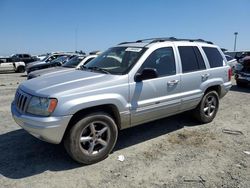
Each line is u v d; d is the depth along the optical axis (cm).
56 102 383
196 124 631
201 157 454
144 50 495
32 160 439
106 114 430
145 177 387
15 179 380
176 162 434
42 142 514
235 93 1091
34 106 394
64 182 374
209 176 391
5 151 474
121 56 511
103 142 433
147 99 480
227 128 609
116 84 438
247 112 760
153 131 582
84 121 405
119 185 366
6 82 1666
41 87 415
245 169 412
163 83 502
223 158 450
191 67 568
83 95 402
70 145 403
